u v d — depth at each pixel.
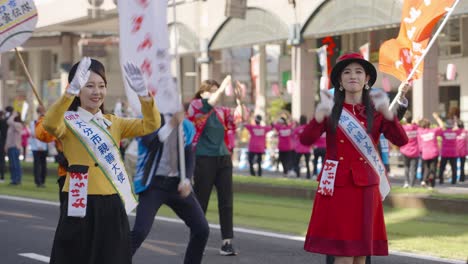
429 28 11.31
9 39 10.41
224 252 13.65
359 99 8.61
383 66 11.59
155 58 10.01
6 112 31.72
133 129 8.18
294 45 41.78
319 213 8.48
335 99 8.57
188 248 10.67
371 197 8.40
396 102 9.51
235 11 41.78
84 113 7.95
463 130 31.16
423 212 19.67
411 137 27.38
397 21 34.91
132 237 10.26
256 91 54.00
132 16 9.99
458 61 42.97
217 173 13.50
